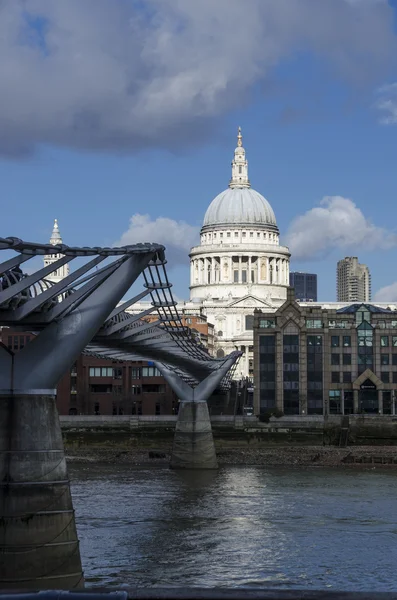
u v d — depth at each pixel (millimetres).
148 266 70500
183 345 116250
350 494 113625
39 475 61656
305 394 191625
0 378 61844
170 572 69750
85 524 89188
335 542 81562
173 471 145125
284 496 111062
